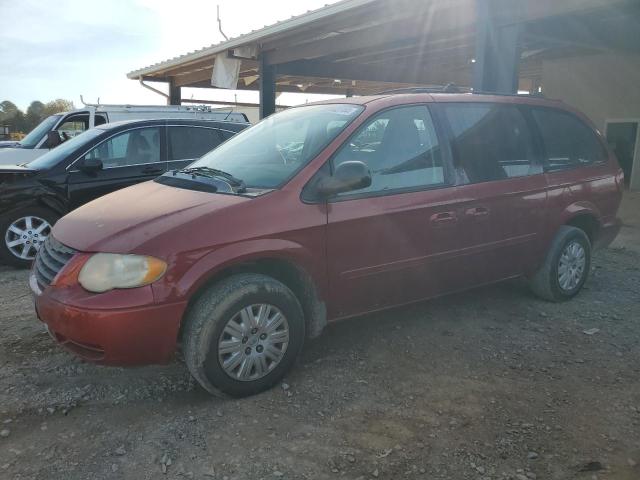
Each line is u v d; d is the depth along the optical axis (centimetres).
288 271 361
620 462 278
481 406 330
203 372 320
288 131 423
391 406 331
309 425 311
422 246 399
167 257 306
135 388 352
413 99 416
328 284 363
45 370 375
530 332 440
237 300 323
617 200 548
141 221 325
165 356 316
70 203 647
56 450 288
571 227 505
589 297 525
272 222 336
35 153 966
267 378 344
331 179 349
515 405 331
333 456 284
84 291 304
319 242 353
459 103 441
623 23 879
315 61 1289
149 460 280
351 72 1366
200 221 320
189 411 326
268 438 299
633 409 327
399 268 391
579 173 506
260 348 338
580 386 355
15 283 576
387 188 385
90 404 333
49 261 338
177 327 311
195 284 312
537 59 1405
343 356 397
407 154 400
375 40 956
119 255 304
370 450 288
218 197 347
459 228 416
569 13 664
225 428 308
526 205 457
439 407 329
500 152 452
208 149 755
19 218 625
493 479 266
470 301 509
